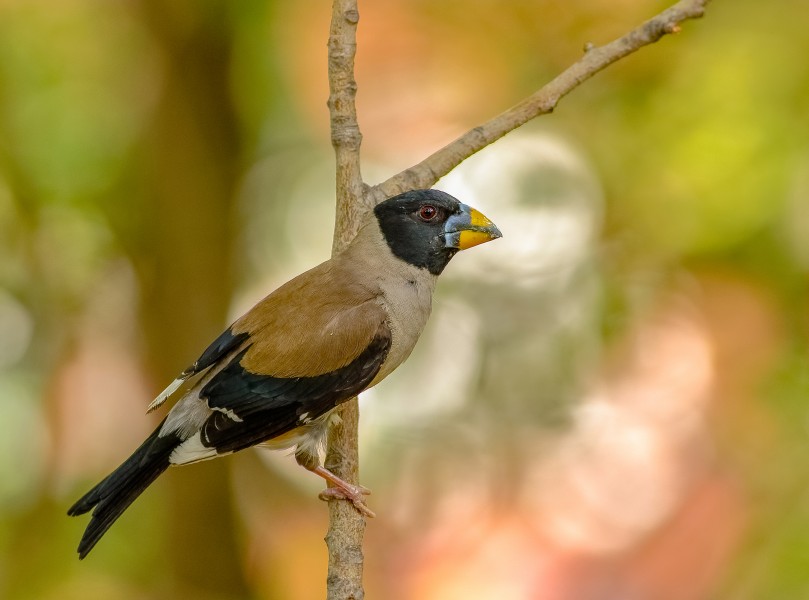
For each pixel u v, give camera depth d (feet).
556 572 42.34
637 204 41.09
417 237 28.32
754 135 39.17
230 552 45.73
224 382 26.73
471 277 43.09
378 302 27.68
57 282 46.75
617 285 41.45
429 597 42.98
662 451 42.27
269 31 45.65
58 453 46.85
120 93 47.57
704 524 41.04
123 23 47.26
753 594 37.58
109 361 48.65
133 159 47.14
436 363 43.32
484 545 43.14
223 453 26.61
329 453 27.09
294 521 48.47
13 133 45.09
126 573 43.75
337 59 29.27
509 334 42.55
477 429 43.09
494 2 41.81
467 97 43.45
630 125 41.37
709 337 40.81
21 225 45.60
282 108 47.34
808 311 39.63
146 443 26.86
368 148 44.42
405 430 43.50
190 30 46.03
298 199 48.91
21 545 44.04
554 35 41.68
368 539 43.75
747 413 40.42
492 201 43.21
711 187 39.65
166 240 46.62
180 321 46.47
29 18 46.11
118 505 26.00
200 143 46.62
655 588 41.09
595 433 42.78
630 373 42.06
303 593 47.57
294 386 26.63
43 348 47.19
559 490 42.93
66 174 46.37
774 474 38.73
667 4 40.55
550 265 42.57
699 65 40.14
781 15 39.78
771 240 39.37
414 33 43.16
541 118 42.73
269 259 49.62
